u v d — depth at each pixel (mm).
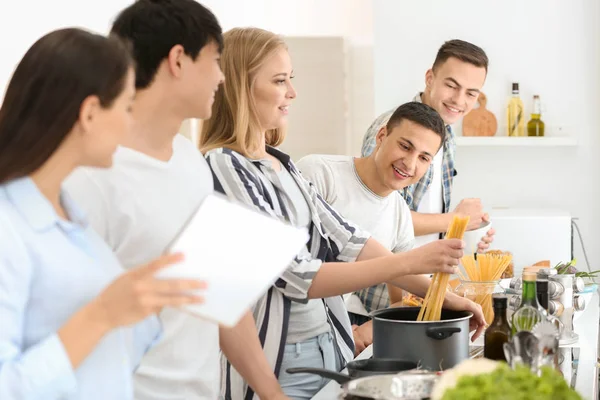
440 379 1567
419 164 3080
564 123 5492
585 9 5426
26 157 1463
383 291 3346
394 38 5492
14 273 1412
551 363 1738
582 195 5516
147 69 1917
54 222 1508
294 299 2346
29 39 6414
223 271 1546
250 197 2301
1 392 1320
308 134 6902
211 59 1953
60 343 1344
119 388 1630
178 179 2008
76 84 1447
